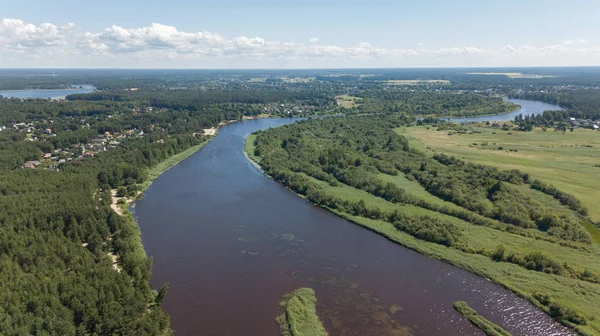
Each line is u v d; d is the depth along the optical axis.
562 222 105.69
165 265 89.62
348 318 71.94
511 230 104.62
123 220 104.50
